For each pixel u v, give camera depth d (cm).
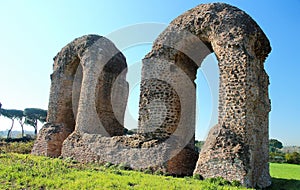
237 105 1070
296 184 1159
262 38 1195
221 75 1133
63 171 928
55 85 1844
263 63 1258
